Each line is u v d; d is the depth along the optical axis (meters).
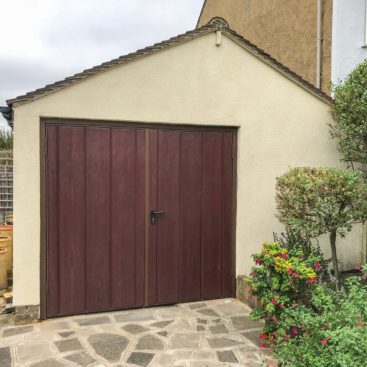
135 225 5.00
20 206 4.50
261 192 5.53
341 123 5.65
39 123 4.53
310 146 5.80
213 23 5.14
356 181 4.83
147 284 5.07
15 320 4.50
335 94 5.82
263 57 5.42
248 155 5.45
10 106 4.56
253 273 3.85
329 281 5.21
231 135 5.41
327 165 5.92
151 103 4.92
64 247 4.70
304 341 2.83
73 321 4.59
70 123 4.66
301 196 4.73
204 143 5.28
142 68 4.86
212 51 5.18
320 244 5.98
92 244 4.82
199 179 5.27
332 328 2.70
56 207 4.66
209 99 5.20
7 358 3.68
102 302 4.88
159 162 5.07
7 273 5.91
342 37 7.55
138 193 4.99
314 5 8.40
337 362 2.30
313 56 8.45
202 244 5.31
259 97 5.46
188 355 3.75
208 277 5.36
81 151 4.73
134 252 5.00
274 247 3.88
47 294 4.66
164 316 4.77
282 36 9.59
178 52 5.02
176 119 5.04
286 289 3.55
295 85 5.67
